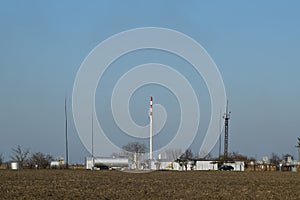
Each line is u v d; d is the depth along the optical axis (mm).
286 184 62094
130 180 67250
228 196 44875
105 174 87125
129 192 47406
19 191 47562
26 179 68062
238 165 143750
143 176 80250
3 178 70312
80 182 62156
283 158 166875
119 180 67062
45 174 85062
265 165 150500
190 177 78625
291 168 140000
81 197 42531
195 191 49531
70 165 136500
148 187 54125
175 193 47062
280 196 45469
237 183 63375
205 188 53750
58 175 81438
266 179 74562
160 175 85438
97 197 42625
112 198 41906
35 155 140625
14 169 118188
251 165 151500
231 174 95562
